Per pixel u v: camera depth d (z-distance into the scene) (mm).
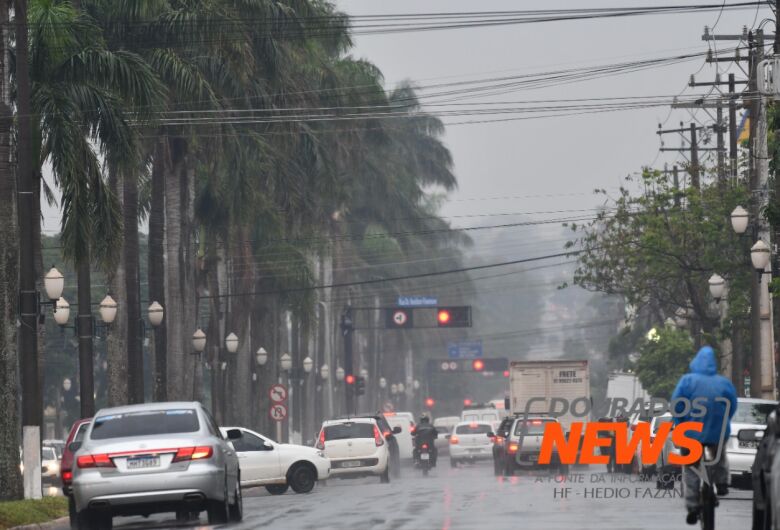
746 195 112312
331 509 55281
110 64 79438
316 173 139000
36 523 54906
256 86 118188
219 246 140875
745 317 112875
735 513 49750
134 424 47875
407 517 48156
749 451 60688
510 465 95750
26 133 65000
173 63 100750
